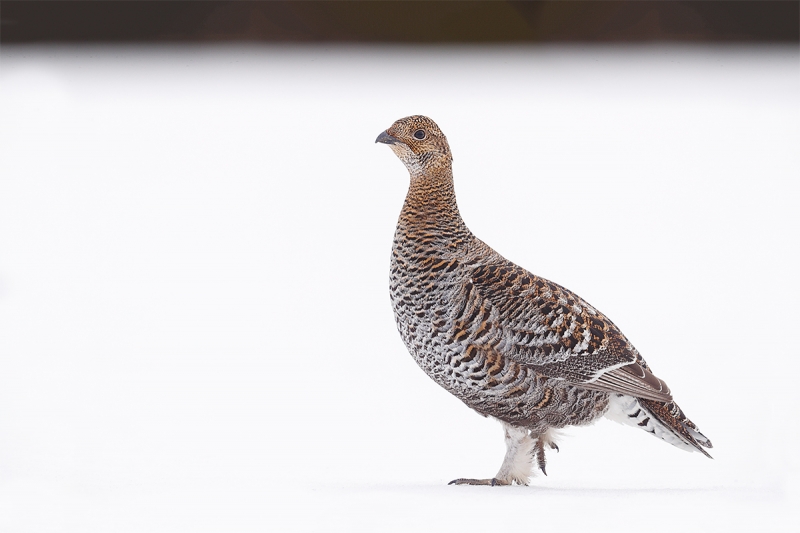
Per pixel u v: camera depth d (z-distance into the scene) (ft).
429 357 26.86
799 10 175.94
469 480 26.09
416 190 27.09
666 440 27.17
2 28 165.58
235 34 182.39
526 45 188.65
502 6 189.26
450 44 190.90
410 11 189.47
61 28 169.78
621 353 26.45
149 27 179.32
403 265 26.86
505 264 26.91
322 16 186.80
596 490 25.20
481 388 26.37
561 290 26.99
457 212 27.25
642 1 181.68
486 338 25.95
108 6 173.58
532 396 26.23
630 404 26.91
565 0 186.80
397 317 27.32
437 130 26.96
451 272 26.37
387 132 27.04
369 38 190.80
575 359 26.02
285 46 187.32
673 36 182.29
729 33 177.99
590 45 186.39
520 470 26.37
